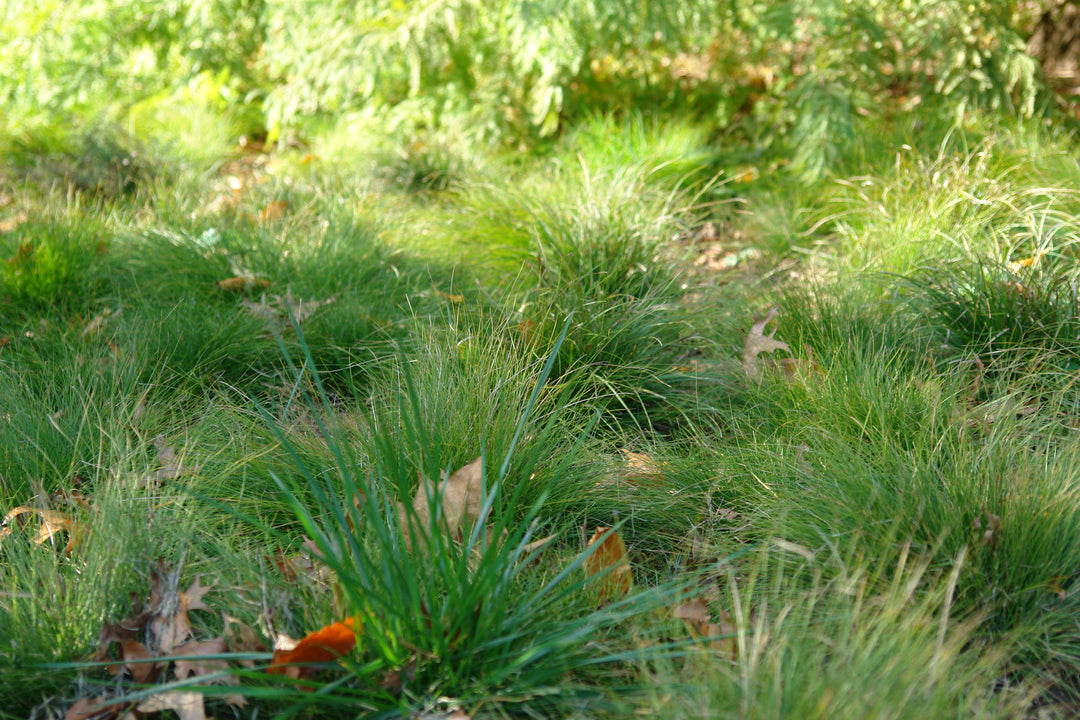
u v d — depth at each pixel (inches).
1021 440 118.1
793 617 86.8
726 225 218.2
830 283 162.9
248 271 174.6
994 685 86.5
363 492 89.2
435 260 184.7
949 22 221.9
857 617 83.7
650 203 202.8
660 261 168.4
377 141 256.1
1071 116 234.7
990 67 226.1
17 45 265.7
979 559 92.3
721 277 178.4
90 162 241.4
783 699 73.0
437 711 79.8
